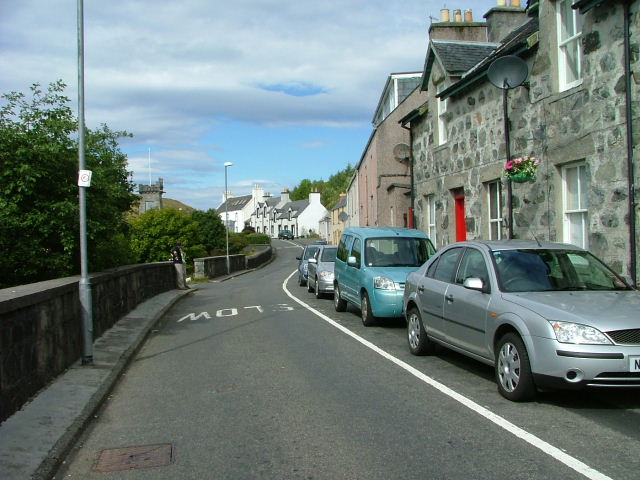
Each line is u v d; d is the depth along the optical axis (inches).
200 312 634.2
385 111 1211.2
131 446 213.9
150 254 1641.2
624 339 219.0
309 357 357.1
